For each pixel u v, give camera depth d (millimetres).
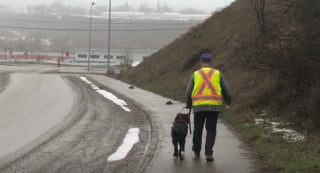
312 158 25516
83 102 62656
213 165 25562
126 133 37719
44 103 61469
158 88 85250
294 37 34125
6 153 29703
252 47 39094
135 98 68688
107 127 41062
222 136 34812
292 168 23781
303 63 33438
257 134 33969
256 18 71875
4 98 68438
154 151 29578
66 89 86000
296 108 36719
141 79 111812
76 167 25734
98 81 114000
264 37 40844
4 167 25734
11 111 52969
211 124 26906
